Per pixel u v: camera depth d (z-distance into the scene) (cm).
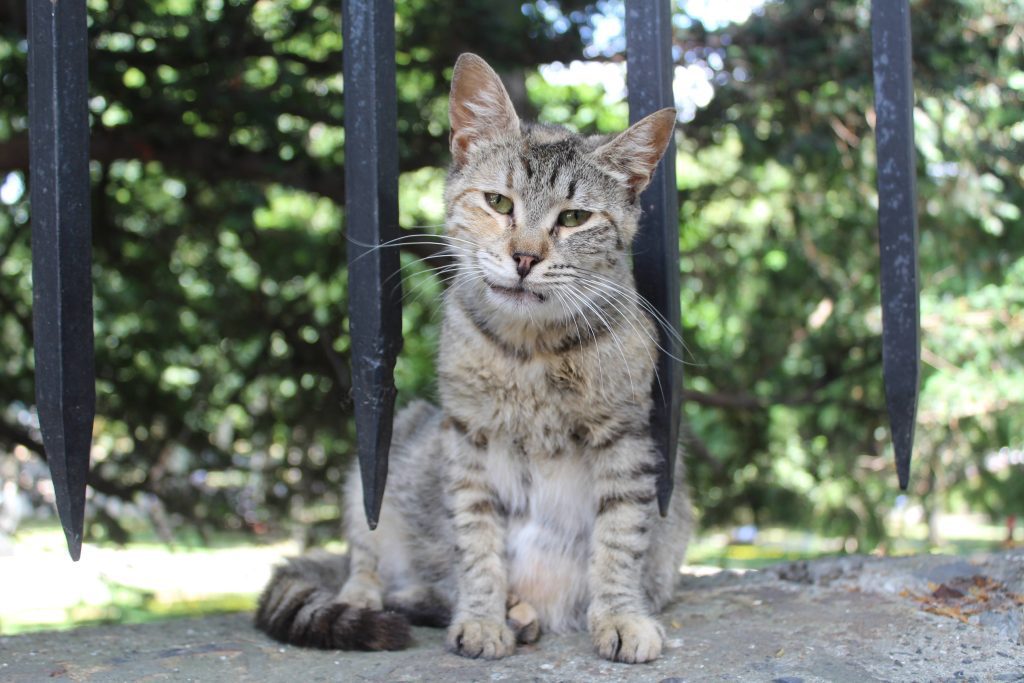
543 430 104
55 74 83
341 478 161
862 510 178
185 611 162
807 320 180
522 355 103
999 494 180
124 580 163
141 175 165
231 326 164
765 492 179
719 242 180
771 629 96
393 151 90
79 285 84
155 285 163
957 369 177
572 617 106
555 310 104
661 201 100
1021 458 183
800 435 181
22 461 167
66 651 94
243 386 165
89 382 85
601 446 103
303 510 167
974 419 175
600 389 102
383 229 90
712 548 219
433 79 153
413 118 146
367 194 89
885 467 181
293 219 195
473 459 105
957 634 92
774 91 154
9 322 167
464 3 141
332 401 162
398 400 144
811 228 173
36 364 85
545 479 105
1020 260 173
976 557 105
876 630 94
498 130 110
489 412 104
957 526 277
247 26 142
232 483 170
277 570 115
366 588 112
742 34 152
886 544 177
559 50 149
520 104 152
